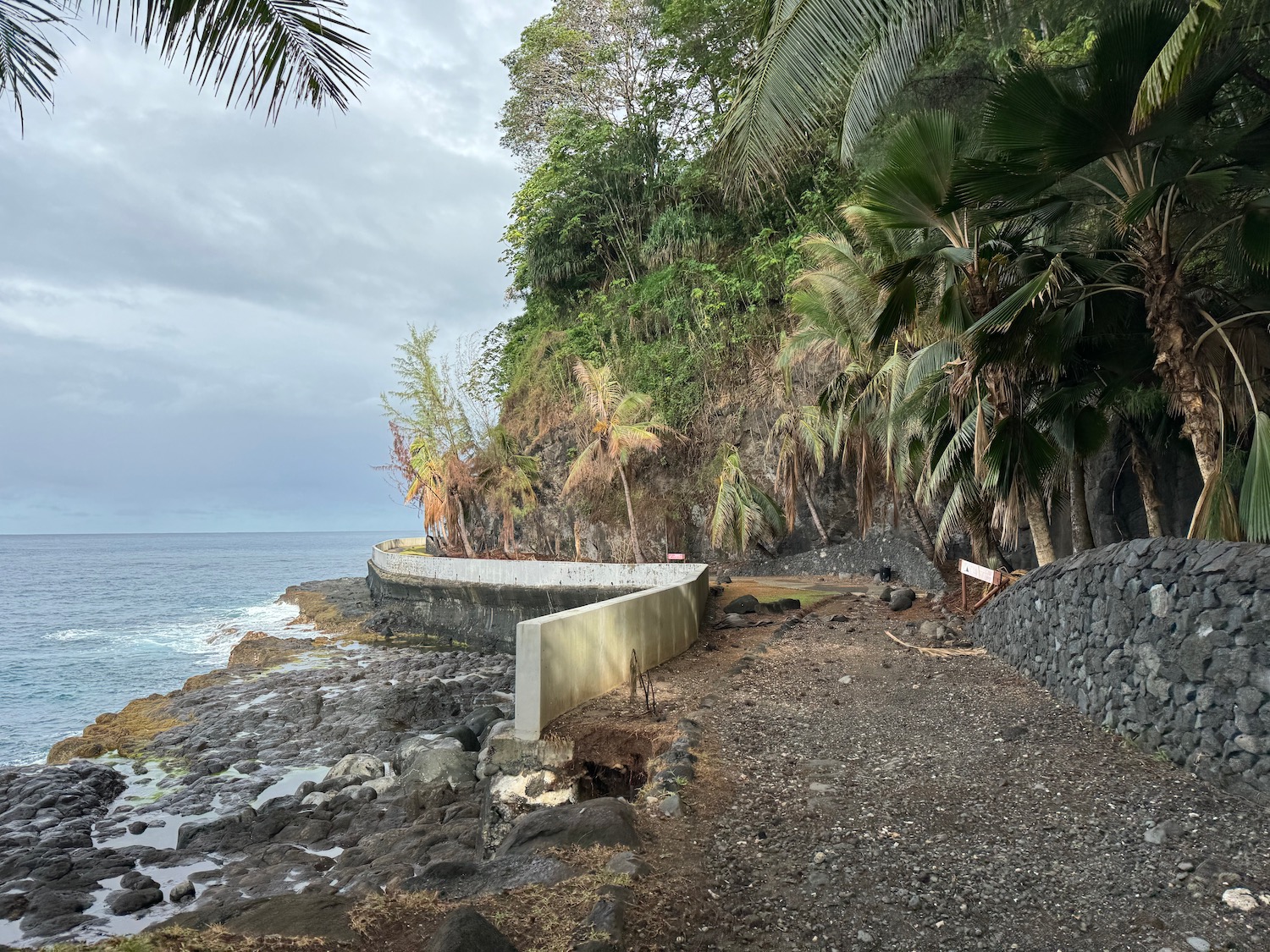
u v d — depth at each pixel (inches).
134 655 1191.6
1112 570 263.9
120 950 117.1
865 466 804.6
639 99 1428.4
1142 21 255.1
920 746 257.4
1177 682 223.5
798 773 233.8
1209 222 320.8
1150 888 152.4
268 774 512.1
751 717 298.0
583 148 1439.5
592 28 1494.8
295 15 139.6
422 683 776.3
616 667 350.3
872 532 924.0
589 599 885.2
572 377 1435.8
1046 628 325.7
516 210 1585.9
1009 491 420.5
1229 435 370.9
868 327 675.4
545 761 264.7
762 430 1099.3
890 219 389.4
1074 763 229.9
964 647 428.8
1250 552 203.8
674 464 1215.6
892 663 393.1
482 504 1665.8
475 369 1374.3
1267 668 189.2
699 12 875.4
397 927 136.7
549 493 1443.2
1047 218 407.8
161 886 330.6
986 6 277.3
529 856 167.5
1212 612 208.7
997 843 178.2
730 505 1024.9
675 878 159.5
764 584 838.5
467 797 380.5
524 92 1596.9
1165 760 224.8
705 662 414.9
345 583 2174.0
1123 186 314.0
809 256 964.6
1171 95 206.1
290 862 331.0
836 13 213.5
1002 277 418.0
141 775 530.6
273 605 1892.2
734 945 136.1
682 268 1279.5
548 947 125.4
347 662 944.9
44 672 1054.4
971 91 387.5
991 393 412.5
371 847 322.3
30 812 442.3
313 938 131.5
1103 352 426.9
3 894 326.3
